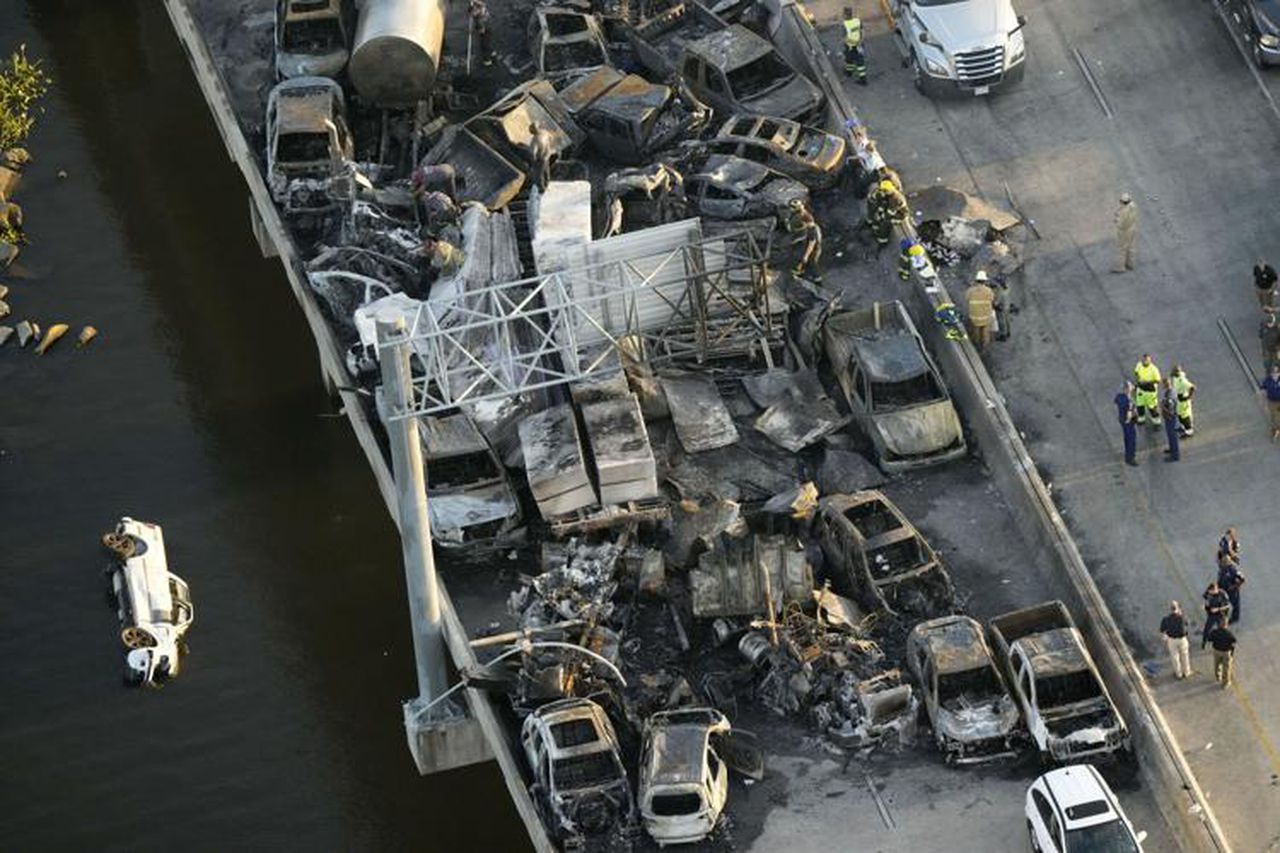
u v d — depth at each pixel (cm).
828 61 15350
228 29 16625
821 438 13338
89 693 13512
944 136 14900
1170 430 12850
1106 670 11994
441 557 13025
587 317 12281
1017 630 12131
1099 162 14612
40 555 14200
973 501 13000
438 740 12575
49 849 12838
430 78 15312
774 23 15912
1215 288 13800
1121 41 15338
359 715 13362
